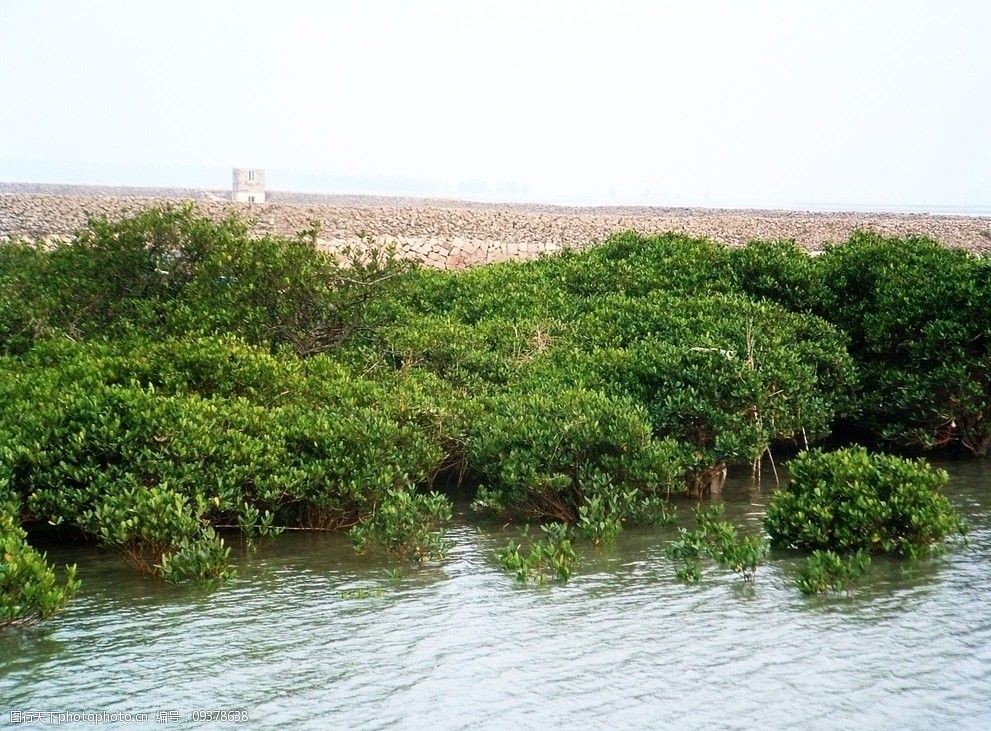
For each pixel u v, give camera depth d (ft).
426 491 44.73
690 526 40.29
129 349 46.96
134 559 34.04
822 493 36.83
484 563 35.45
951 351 51.37
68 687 25.29
